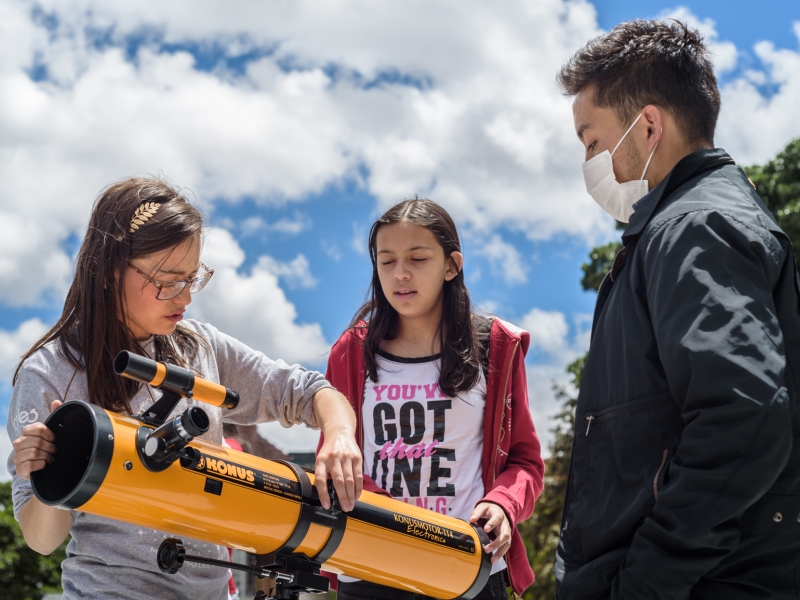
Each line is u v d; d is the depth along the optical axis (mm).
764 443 1803
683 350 1888
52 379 2207
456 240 3186
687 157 2244
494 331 3102
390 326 3188
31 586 27578
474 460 2982
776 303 2029
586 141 2461
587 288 15117
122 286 2215
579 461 2223
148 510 1889
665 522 1883
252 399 2580
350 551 2211
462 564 2424
